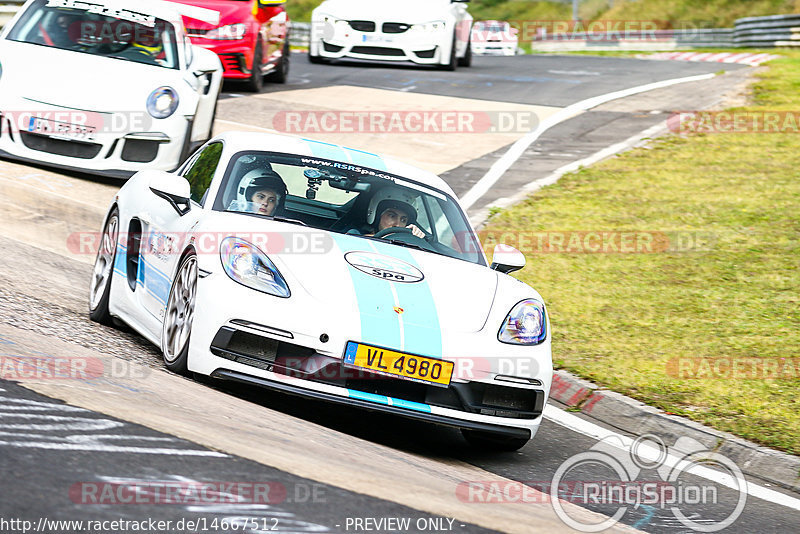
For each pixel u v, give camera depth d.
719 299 29.77
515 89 65.00
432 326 17.23
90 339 19.44
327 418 18.28
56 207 31.09
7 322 18.53
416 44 70.19
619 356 25.12
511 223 37.72
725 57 93.75
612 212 39.34
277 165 20.91
